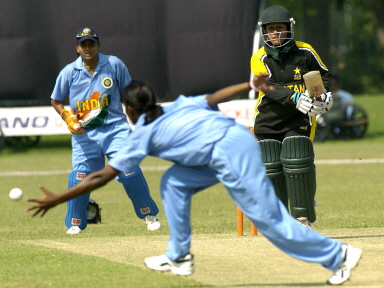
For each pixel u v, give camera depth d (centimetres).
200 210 4384
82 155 3450
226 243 2958
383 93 18125
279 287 2177
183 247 2153
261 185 2030
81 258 2656
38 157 8131
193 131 2025
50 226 3916
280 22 2920
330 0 12744
